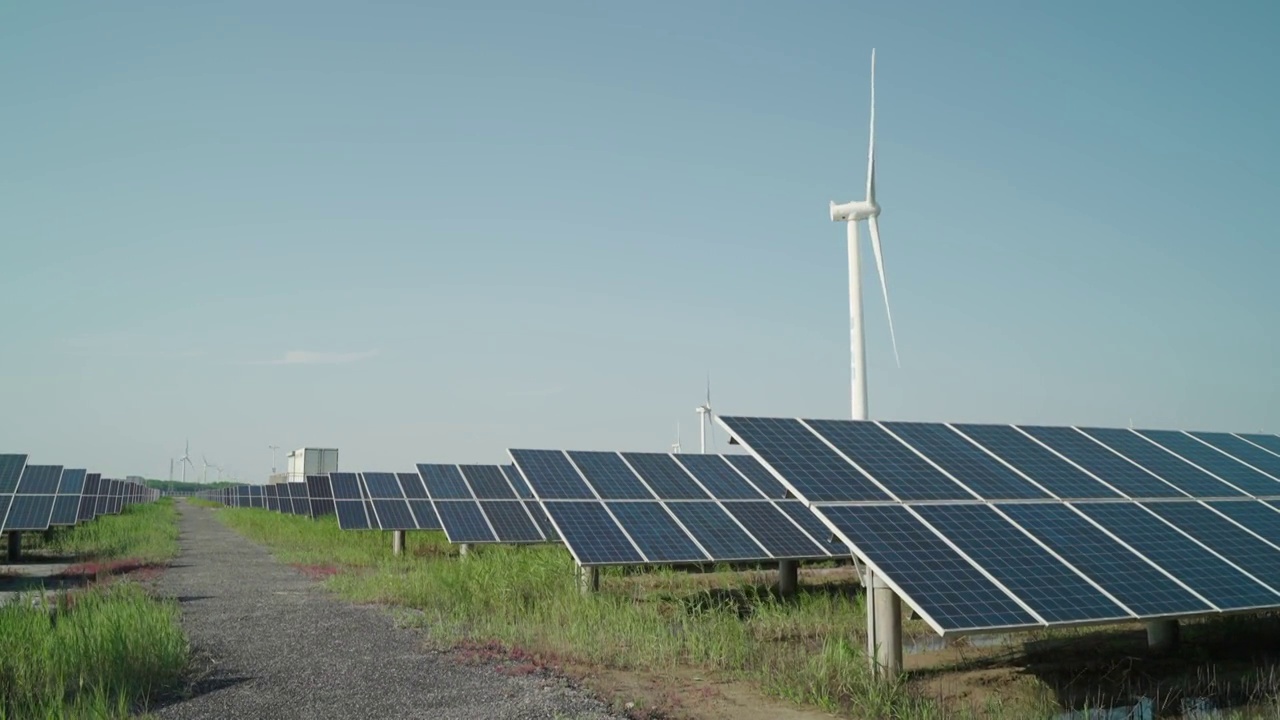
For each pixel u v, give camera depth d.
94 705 12.02
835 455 17.00
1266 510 18.45
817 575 31.09
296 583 28.09
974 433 19.77
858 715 12.44
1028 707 12.71
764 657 15.70
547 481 25.75
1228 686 14.25
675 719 12.22
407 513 38.88
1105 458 19.89
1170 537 16.00
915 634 19.52
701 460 29.94
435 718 12.02
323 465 105.19
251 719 12.07
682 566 31.75
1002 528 15.21
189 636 18.16
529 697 13.05
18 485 35.00
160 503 109.94
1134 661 16.19
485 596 21.88
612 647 16.69
